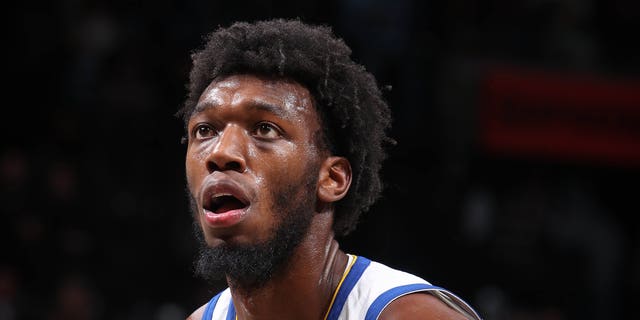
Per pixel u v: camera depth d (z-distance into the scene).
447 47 15.01
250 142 4.04
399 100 14.09
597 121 15.20
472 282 13.66
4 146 13.70
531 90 15.05
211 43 4.46
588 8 16.08
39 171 12.77
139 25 14.26
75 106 13.78
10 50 14.09
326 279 4.38
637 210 17.31
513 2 15.77
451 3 15.27
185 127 4.77
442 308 4.10
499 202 14.52
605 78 15.37
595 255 14.40
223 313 4.77
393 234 13.37
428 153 14.30
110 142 13.53
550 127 15.09
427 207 13.82
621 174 16.06
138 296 12.82
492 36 15.40
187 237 13.40
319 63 4.26
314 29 4.46
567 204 14.72
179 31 14.10
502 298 13.39
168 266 13.18
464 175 14.55
